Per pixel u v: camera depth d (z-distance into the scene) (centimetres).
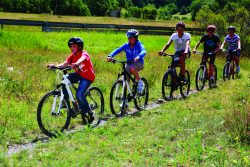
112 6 11219
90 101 902
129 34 972
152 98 1189
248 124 757
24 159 655
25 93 1095
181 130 801
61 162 632
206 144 720
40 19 4669
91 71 841
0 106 955
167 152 679
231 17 2934
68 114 821
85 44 2339
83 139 756
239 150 678
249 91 1251
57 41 2359
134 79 1009
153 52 2294
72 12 9256
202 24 3080
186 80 1216
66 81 812
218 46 1341
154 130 823
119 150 687
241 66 2183
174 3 16962
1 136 771
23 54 1770
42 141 774
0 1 8156
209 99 1155
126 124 868
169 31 3662
